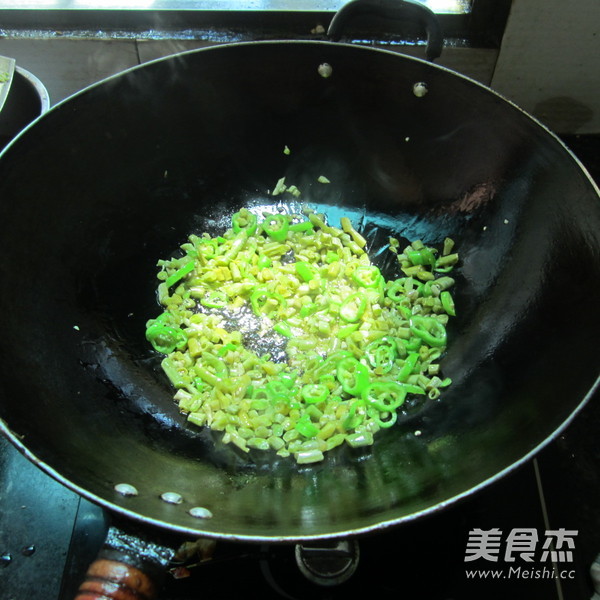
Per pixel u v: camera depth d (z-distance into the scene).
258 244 0.53
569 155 0.41
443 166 0.50
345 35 0.53
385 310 0.49
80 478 0.34
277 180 0.54
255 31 0.54
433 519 0.42
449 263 0.50
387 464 0.41
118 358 0.45
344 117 0.50
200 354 0.47
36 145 0.41
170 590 0.40
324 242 0.52
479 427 0.41
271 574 0.40
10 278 0.40
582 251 0.40
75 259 0.45
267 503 0.38
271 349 0.48
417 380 0.45
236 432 0.43
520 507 0.43
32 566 0.40
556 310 0.41
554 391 0.38
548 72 0.55
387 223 0.53
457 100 0.45
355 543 0.41
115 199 0.48
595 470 0.44
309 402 0.45
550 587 0.40
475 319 0.47
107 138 0.45
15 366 0.38
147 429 0.43
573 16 0.51
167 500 0.36
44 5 0.52
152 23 0.53
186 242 0.52
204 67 0.46
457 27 0.53
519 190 0.46
